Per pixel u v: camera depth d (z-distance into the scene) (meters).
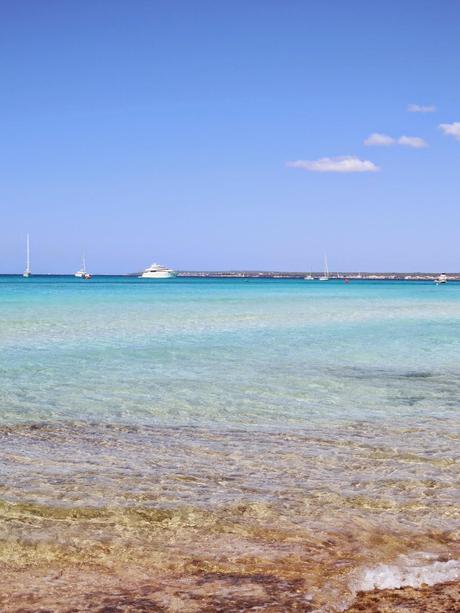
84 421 11.77
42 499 7.51
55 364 18.69
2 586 5.34
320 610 4.95
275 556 6.04
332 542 6.39
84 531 6.59
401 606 5.00
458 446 10.20
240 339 26.47
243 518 7.02
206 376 16.97
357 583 5.46
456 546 6.33
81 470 8.73
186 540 6.41
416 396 14.52
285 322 35.94
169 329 30.39
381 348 23.94
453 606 5.00
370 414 12.60
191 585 5.40
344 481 8.37
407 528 6.77
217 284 164.00
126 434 10.84
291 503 7.51
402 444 10.31
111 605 5.01
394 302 64.69
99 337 26.19
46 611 4.89
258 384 15.86
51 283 152.38
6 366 18.17
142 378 16.48
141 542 6.35
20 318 35.31
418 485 8.22
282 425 11.61
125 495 7.71
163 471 8.73
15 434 10.74
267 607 4.99
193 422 11.78
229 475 8.59
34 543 6.27
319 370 18.33
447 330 31.81
